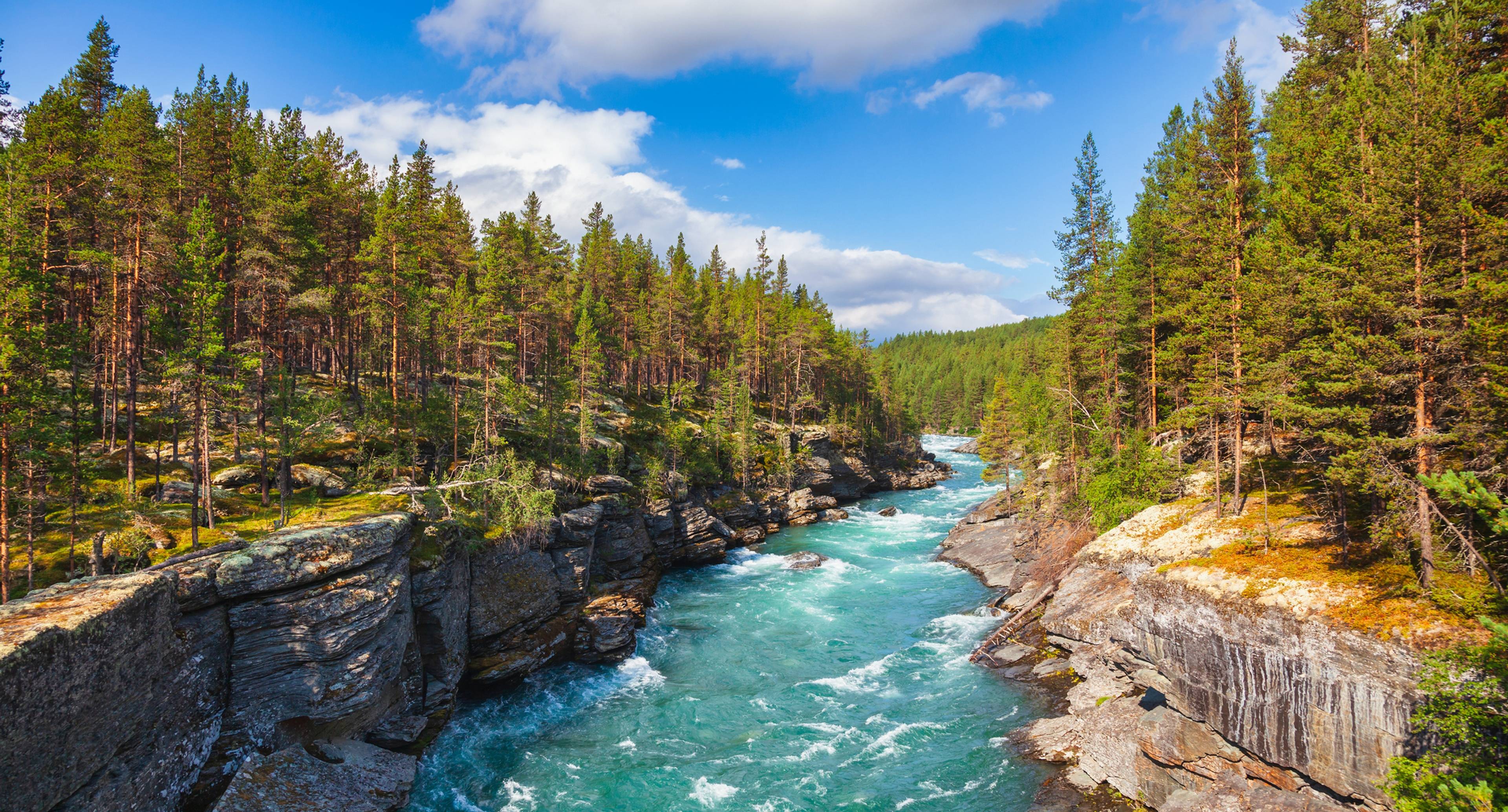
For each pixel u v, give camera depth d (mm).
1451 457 18969
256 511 34344
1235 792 19328
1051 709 27922
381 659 25453
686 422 77438
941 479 111562
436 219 63344
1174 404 45219
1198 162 35344
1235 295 29156
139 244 37438
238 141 44812
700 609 44844
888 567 54719
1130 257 43438
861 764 25344
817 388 113438
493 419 44938
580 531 41625
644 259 103688
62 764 15664
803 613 43625
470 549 33406
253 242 41844
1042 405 59938
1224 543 26281
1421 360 17828
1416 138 18172
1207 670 21156
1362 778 16859
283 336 45312
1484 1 19219
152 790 18578
